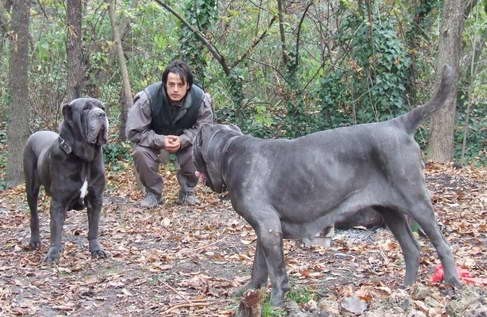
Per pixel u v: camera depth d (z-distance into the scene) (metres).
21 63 12.55
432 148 13.66
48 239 7.66
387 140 4.56
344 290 5.12
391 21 14.77
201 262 6.38
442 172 11.59
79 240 7.45
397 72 14.55
